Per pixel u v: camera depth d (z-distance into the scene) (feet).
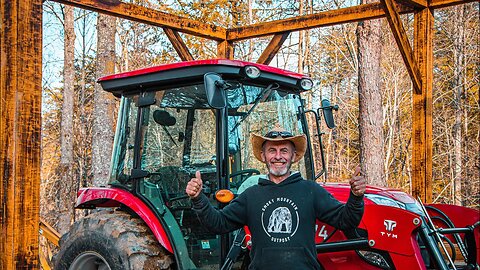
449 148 77.05
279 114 15.69
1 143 12.73
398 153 85.35
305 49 80.59
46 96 83.51
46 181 79.15
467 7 79.30
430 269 13.15
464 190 75.56
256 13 76.89
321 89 94.68
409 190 77.46
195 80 15.02
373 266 13.56
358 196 9.86
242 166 14.69
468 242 13.67
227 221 10.66
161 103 15.70
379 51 33.88
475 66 79.30
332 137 94.27
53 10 58.75
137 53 84.89
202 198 10.49
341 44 90.84
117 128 17.01
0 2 12.92
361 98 33.88
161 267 14.96
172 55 79.20
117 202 17.43
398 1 21.13
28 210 12.75
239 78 14.76
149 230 15.67
